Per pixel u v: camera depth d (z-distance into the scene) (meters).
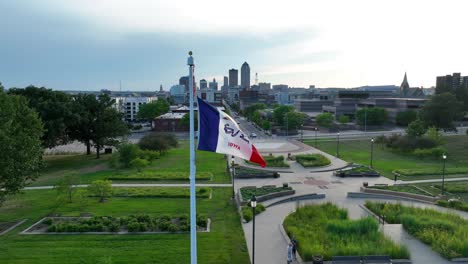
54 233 29.73
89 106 70.81
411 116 133.12
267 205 39.28
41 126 41.75
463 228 28.72
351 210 37.84
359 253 25.00
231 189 46.44
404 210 34.72
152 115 155.50
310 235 28.84
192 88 16.73
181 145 92.56
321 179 52.94
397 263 24.52
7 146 30.59
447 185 47.75
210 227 31.84
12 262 24.25
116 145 72.69
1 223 32.41
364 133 119.38
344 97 182.38
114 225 30.38
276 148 85.56
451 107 98.88
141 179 51.69
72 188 41.81
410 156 72.69
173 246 27.22
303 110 184.50
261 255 26.33
